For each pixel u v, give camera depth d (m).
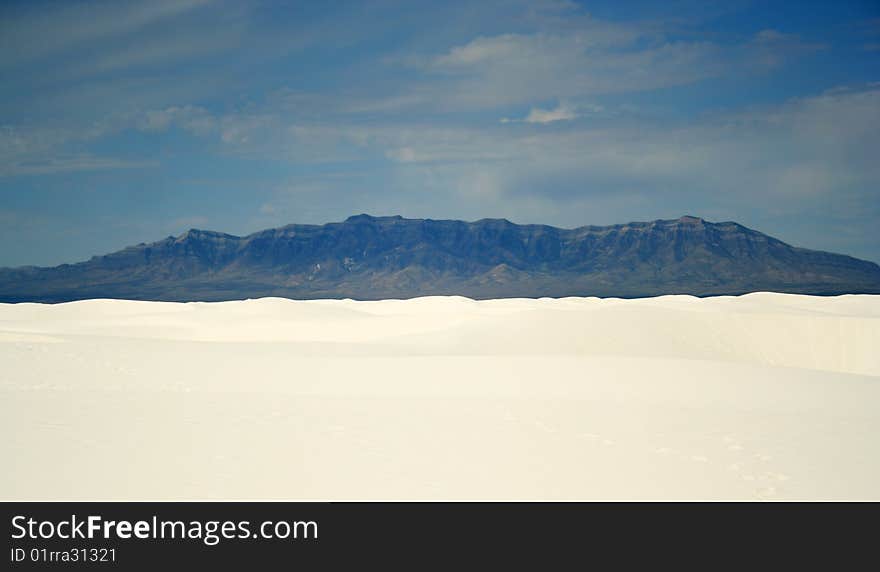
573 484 11.79
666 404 19.83
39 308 85.06
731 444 14.44
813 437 15.10
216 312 75.56
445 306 98.44
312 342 46.69
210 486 11.31
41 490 10.95
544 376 26.11
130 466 12.13
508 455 13.38
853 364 45.78
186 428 15.23
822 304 88.38
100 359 31.59
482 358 31.17
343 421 16.44
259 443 13.93
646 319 48.78
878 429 15.99
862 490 11.60
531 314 50.25
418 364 29.92
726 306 84.25
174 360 32.16
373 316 77.31
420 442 14.30
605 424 16.42
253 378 26.56
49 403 18.30
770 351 47.09
